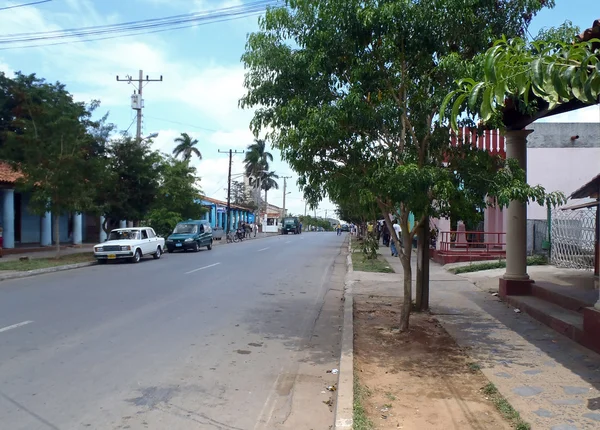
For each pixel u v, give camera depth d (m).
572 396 5.31
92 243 31.48
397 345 7.61
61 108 21.59
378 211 8.70
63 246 27.77
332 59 7.75
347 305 10.98
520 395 5.36
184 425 4.84
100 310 10.29
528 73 3.10
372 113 7.24
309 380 6.25
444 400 5.33
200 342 7.91
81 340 7.86
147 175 24.41
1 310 10.21
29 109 21.30
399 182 6.50
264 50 8.12
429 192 7.34
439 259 20.45
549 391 5.48
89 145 22.77
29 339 7.89
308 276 17.06
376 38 7.54
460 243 20.39
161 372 6.39
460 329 8.59
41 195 19.55
